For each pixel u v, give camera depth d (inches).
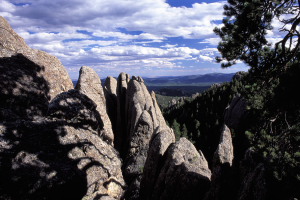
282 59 541.0
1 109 577.6
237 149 2635.3
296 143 476.7
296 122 475.8
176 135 3454.7
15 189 410.0
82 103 737.6
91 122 722.2
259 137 560.7
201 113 4670.3
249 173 524.4
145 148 1254.3
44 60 866.1
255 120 591.5
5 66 706.8
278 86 477.7
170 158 767.7
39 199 427.2
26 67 767.7
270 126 551.2
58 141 562.6
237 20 590.9
